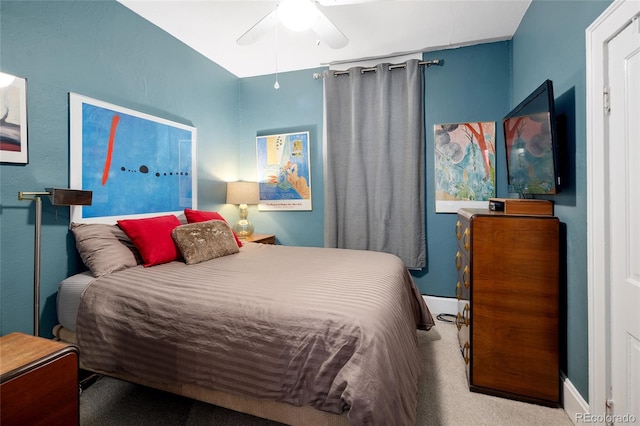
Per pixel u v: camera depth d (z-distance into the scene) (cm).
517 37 272
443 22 264
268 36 287
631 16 118
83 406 170
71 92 203
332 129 343
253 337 130
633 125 120
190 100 309
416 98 312
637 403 120
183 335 142
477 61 304
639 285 118
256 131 383
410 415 118
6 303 173
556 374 171
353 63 341
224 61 340
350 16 254
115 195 233
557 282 170
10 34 173
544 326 173
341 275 179
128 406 170
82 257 196
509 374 179
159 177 271
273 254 249
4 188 171
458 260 241
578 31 158
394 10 246
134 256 210
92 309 165
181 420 160
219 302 143
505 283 178
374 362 110
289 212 374
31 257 183
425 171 321
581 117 155
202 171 326
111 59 230
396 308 148
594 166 141
